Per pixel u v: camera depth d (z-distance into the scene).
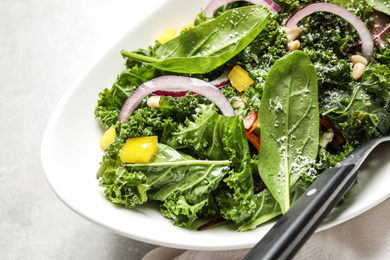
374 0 0.34
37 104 0.45
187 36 0.33
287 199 0.28
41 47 0.48
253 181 0.29
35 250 0.36
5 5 0.51
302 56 0.29
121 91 0.33
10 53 0.48
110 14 0.49
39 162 0.41
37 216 0.38
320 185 0.26
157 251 0.32
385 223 0.32
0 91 0.46
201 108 0.30
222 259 0.30
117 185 0.29
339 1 0.34
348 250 0.31
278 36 0.32
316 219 0.25
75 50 0.47
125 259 0.34
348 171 0.26
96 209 0.28
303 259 0.30
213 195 0.29
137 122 0.30
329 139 0.30
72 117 0.32
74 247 0.36
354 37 0.32
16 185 0.40
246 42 0.32
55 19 0.50
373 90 0.30
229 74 0.32
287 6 0.34
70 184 0.30
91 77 0.34
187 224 0.28
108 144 0.32
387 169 0.29
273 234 0.24
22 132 0.43
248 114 0.30
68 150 0.31
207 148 0.29
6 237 0.37
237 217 0.27
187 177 0.29
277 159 0.29
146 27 0.36
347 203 0.28
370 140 0.29
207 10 0.35
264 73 0.31
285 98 0.29
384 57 0.32
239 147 0.29
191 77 0.32
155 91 0.32
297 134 0.29
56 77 0.46
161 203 0.30
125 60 0.35
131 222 0.28
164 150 0.30
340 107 0.30
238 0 0.34
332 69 0.30
